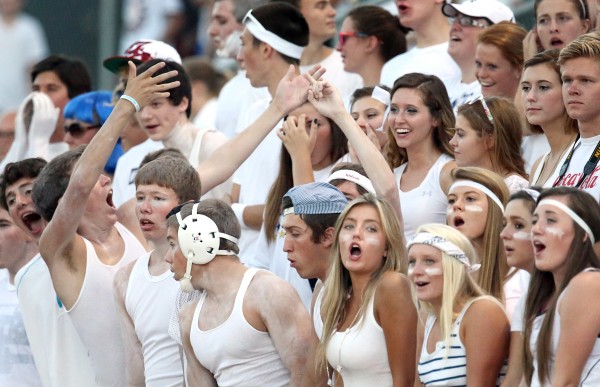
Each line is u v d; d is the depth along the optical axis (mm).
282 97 22609
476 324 17625
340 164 21641
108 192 21938
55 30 45938
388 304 18328
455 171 19406
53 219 21000
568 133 20562
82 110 28906
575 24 23219
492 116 21234
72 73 31953
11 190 23328
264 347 19266
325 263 19844
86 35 45375
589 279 16312
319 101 21609
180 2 44000
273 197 23641
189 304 19953
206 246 19438
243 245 25594
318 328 19109
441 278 17969
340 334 18656
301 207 19750
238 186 26625
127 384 21391
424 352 18172
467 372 17594
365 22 27781
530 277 17312
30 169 23312
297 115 23875
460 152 21375
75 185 20609
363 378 18484
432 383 17891
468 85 25594
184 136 25734
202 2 43812
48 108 30453
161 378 20688
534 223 16953
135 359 21234
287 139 23078
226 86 31984
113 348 21844
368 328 18453
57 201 21594
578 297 16281
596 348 16422
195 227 19484
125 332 21312
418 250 18109
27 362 23625
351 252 18641
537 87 20609
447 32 27078
